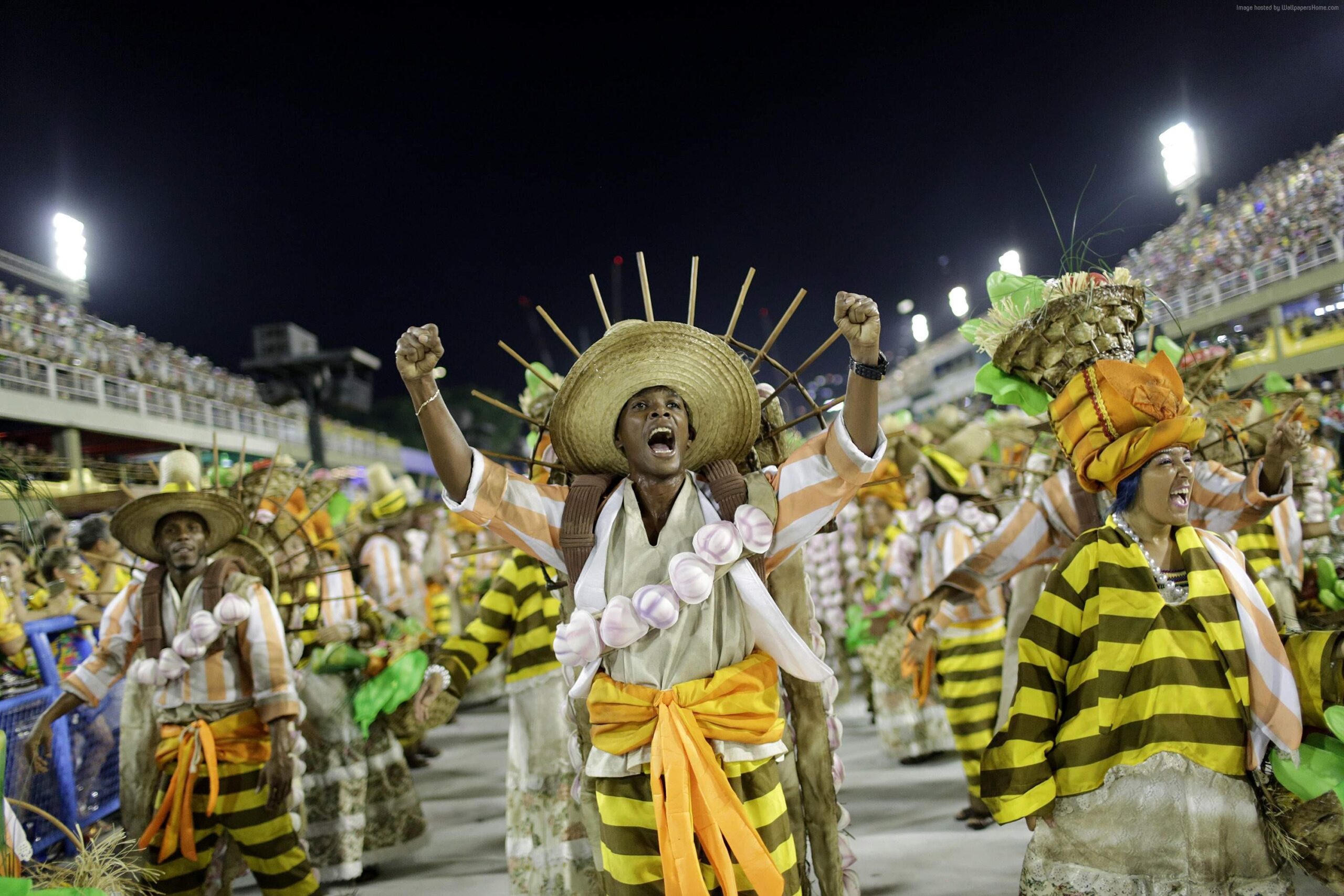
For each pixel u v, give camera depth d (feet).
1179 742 8.78
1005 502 19.61
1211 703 8.81
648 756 8.25
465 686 14.35
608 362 8.82
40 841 15.87
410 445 128.16
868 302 7.92
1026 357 11.00
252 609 12.92
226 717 12.92
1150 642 9.00
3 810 7.36
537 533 8.82
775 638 8.45
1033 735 9.28
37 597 19.94
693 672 8.30
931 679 21.62
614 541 8.70
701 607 8.32
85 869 8.07
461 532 37.32
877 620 18.33
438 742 29.19
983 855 14.87
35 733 13.34
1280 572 15.08
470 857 17.79
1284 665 8.81
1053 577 9.63
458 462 8.30
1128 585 9.18
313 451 72.90
